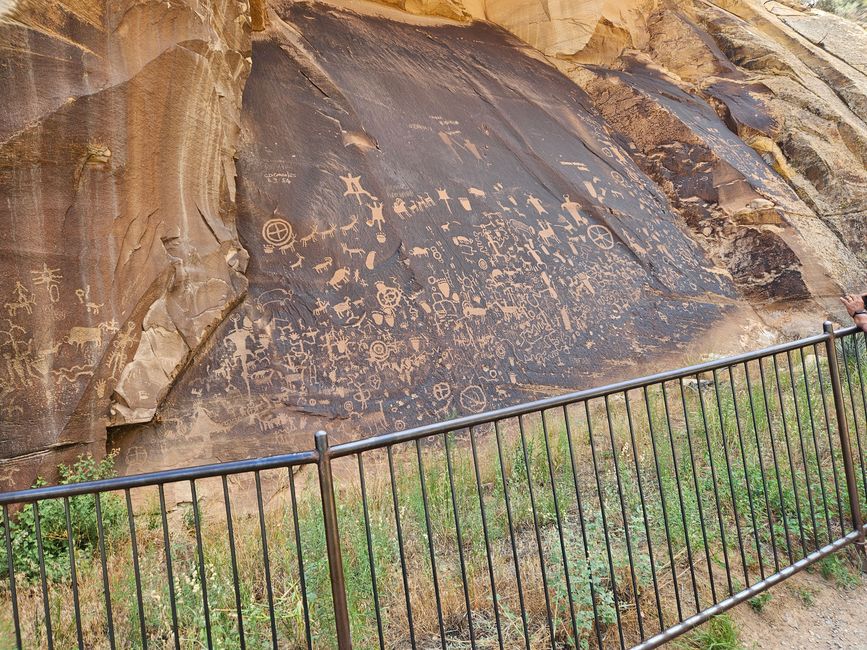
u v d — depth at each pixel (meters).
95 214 4.68
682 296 9.20
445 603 2.83
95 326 4.57
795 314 9.55
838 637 2.67
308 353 5.88
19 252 4.20
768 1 19.81
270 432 5.21
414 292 6.90
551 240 8.61
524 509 3.77
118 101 4.75
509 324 7.22
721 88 14.23
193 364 5.30
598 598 2.69
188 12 5.27
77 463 4.29
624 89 12.62
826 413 3.28
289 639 2.63
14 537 3.49
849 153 13.75
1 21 3.99
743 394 5.59
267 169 6.99
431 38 11.21
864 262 11.92
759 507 3.56
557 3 12.94
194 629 2.61
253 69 7.99
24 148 4.15
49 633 1.88
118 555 3.44
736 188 10.98
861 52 17.31
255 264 6.23
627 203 10.24
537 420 5.94
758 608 2.84
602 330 7.86
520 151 9.84
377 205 7.44
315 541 3.18
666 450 4.54
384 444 2.13
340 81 8.70
